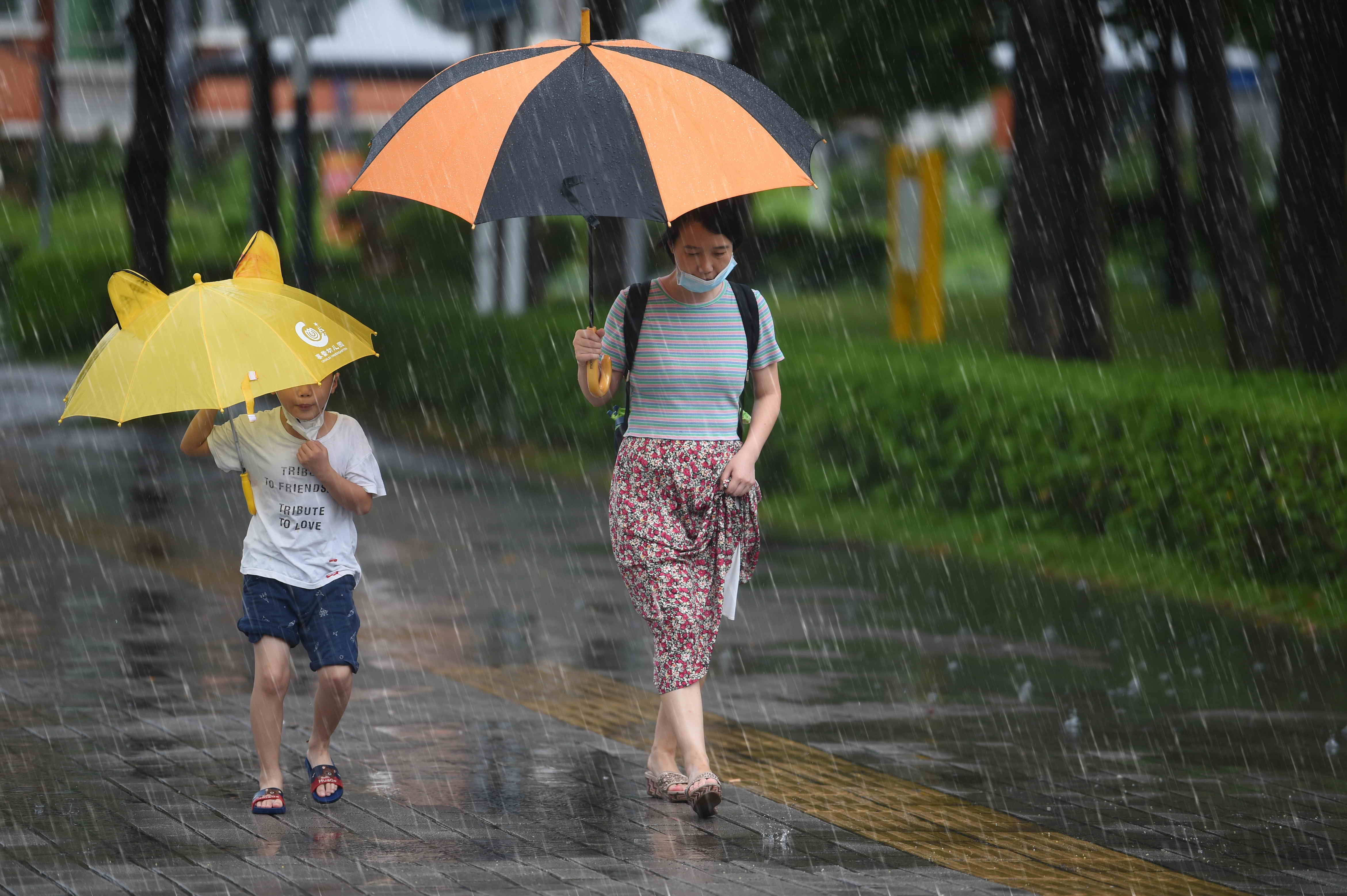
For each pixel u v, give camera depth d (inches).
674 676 790.5
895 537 1870.1
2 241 5895.7
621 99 721.0
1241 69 4817.9
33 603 1380.4
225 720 992.2
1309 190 2315.5
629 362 789.9
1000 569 1670.8
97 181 7130.9
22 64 7298.2
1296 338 2327.8
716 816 806.5
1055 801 855.1
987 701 1102.4
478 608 1432.1
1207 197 2304.4
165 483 2242.9
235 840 745.6
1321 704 1106.7
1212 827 812.6
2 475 2273.6
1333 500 1390.3
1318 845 783.7
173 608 1368.1
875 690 1133.1
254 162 3929.6
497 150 704.4
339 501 786.8
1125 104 3698.3
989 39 3221.0
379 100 6136.8
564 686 1124.5
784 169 725.3
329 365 754.2
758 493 796.0
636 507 794.2
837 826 794.2
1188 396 1590.8
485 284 3452.3
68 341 4589.1
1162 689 1147.3
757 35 3506.4
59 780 849.5
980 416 1857.8
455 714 1029.8
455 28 3841.0
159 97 3774.6
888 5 3208.7
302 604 791.7
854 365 2069.4
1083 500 1731.1
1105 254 2412.6
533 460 2625.5
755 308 795.4
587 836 765.3
